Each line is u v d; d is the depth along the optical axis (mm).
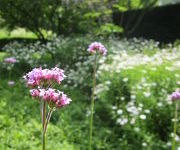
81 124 5805
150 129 5652
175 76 6855
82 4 12734
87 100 6988
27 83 2342
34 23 13094
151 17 16594
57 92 2299
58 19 13000
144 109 5887
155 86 6535
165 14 16047
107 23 11867
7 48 10016
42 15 12930
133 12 17000
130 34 16859
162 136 5625
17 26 13984
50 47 8938
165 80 6785
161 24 16234
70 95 6922
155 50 10203
